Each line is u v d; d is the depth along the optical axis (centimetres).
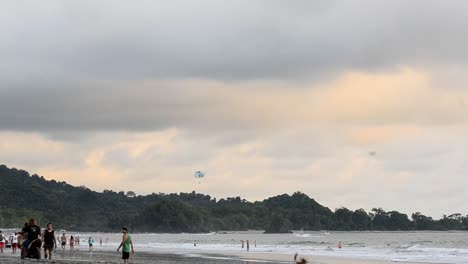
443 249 9550
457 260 6700
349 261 6650
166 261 5822
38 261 3816
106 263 4144
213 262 5844
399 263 6250
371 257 7488
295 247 11881
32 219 3988
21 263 3619
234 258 7081
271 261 6406
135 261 5400
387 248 10644
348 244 14650
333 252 9075
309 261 6681
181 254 8269
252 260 6606
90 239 7562
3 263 3591
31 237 3938
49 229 4128
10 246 7594
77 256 6112
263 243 16362
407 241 18388
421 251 8875
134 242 18000
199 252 9269
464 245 13088
